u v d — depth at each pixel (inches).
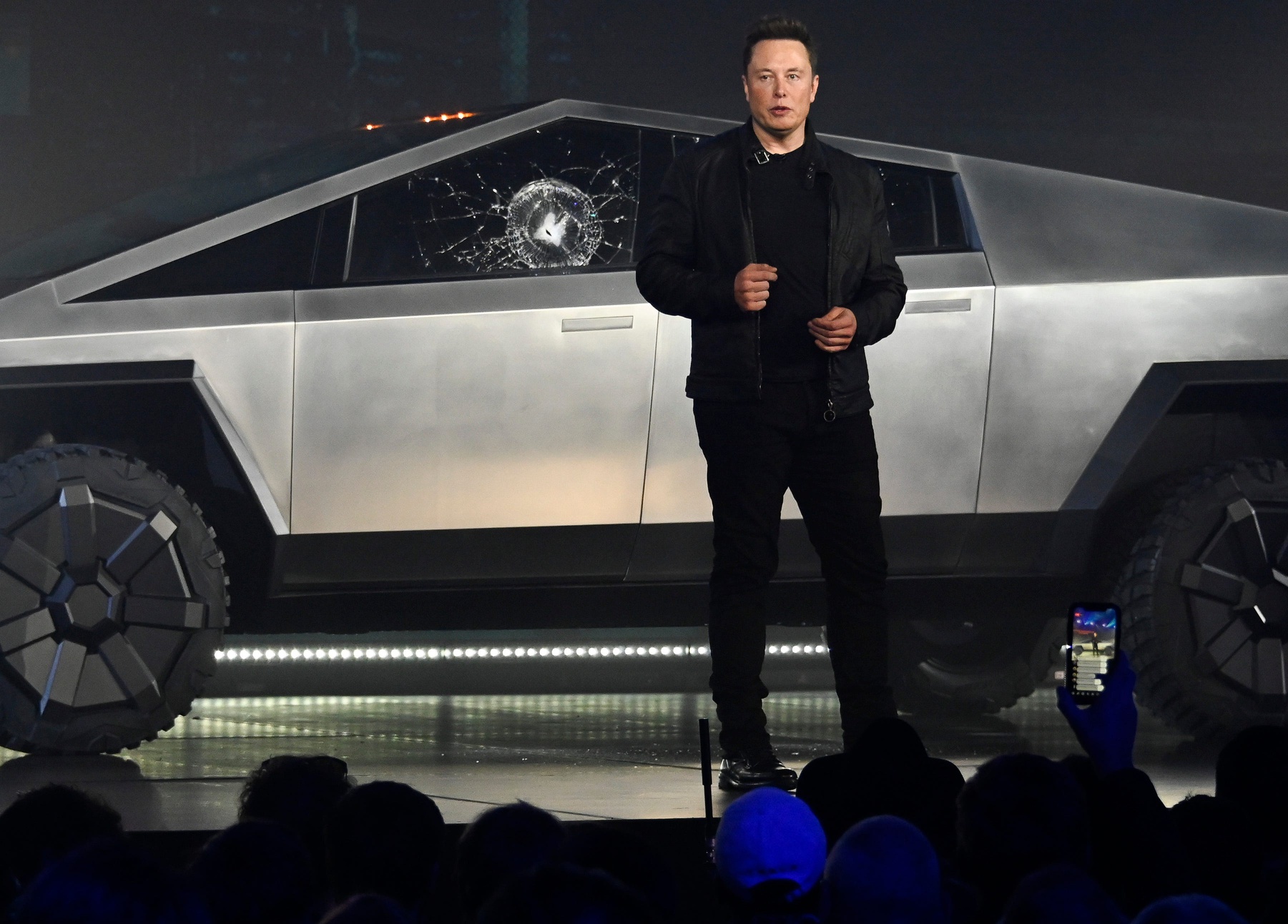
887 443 482.9
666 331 478.9
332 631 483.8
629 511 476.7
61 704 440.5
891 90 1253.7
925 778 244.2
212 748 470.9
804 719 594.9
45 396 461.4
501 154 488.4
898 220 495.8
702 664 728.3
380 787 205.8
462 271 481.7
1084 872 176.1
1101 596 508.4
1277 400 506.6
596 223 487.5
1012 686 597.3
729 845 188.2
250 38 1079.6
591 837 182.7
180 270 470.0
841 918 185.3
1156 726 546.0
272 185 492.1
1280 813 237.9
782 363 374.6
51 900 147.3
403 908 203.8
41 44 1042.7
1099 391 491.2
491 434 473.1
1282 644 485.4
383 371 470.9
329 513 469.1
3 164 1040.2
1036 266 493.0
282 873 187.0
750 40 378.0
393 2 1113.4
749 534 377.7
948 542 488.4
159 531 449.1
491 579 479.2
